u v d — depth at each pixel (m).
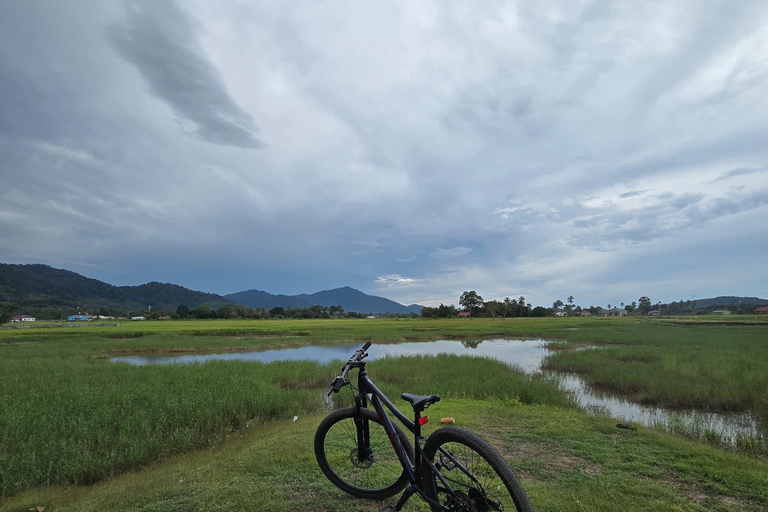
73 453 5.96
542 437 5.49
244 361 18.09
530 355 25.16
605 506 3.38
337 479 3.55
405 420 2.84
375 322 81.19
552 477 4.10
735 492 3.79
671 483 4.01
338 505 3.35
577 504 3.39
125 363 17.47
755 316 89.38
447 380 13.30
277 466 4.19
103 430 7.03
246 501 3.41
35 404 8.95
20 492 4.98
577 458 4.70
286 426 6.89
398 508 2.90
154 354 27.91
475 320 90.69
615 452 4.87
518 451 4.95
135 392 9.91
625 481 3.95
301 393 10.85
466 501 2.38
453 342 36.91
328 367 15.88
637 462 4.53
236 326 61.09
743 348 21.48
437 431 2.64
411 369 15.39
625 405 11.35
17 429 6.86
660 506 3.40
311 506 3.35
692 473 4.25
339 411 3.48
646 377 13.44
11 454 5.88
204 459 4.99
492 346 32.56
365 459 3.36
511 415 6.74
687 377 13.10
